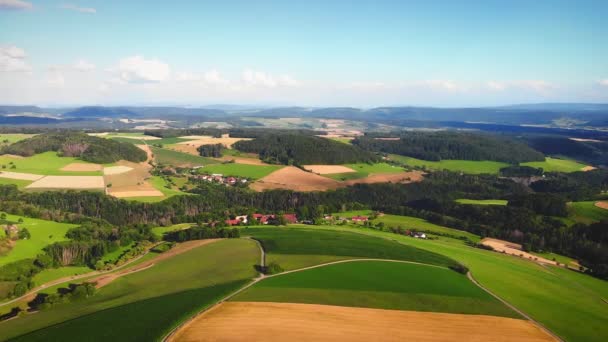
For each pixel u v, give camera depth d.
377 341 50.03
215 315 55.81
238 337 49.25
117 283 79.62
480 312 61.50
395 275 76.19
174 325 53.09
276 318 54.81
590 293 80.44
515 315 61.88
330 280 71.56
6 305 74.19
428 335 52.78
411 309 60.53
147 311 59.09
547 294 75.12
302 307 58.78
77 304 69.38
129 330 53.06
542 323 60.56
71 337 52.75
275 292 64.75
